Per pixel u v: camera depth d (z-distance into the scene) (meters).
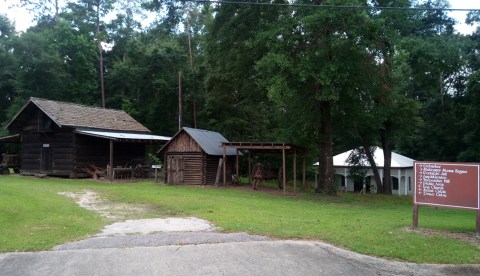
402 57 20.12
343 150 48.00
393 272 7.52
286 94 20.08
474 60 44.56
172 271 7.14
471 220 14.72
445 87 49.72
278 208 14.98
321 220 11.96
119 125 32.88
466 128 44.44
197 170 25.59
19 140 31.14
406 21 22.77
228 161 28.22
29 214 12.05
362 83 21.61
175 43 49.03
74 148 28.33
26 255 7.71
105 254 7.83
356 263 7.87
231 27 23.64
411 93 47.00
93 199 16.50
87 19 58.22
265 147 23.36
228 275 7.07
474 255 8.30
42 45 46.53
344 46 19.53
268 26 21.86
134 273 7.02
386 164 35.59
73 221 11.11
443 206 10.53
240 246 8.51
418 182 10.90
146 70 48.28
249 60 24.42
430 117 50.16
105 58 54.97
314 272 7.37
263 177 25.97
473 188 10.21
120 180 27.58
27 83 45.12
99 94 53.25
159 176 31.69
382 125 32.47
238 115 42.47
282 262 7.73
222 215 12.39
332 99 20.67
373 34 19.41
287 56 20.50
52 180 25.98
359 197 25.02
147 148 44.44
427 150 52.66
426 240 9.36
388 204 21.09
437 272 7.57
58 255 7.74
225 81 37.75
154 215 12.56
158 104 47.16
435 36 25.44
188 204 15.03
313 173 36.16
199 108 47.94
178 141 26.14
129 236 9.29
